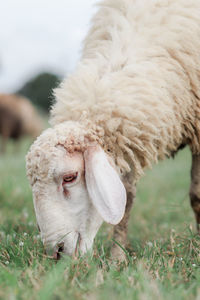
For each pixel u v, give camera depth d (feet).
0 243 10.05
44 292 6.26
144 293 6.46
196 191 12.10
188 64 10.73
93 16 12.26
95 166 8.57
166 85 10.20
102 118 9.43
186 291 6.96
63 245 8.83
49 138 8.92
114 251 10.55
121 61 10.17
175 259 9.09
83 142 8.97
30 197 17.51
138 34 10.68
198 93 10.98
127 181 10.87
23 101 52.39
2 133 50.70
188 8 11.17
